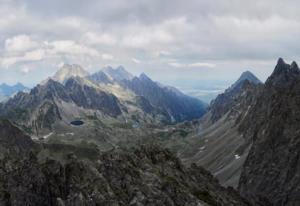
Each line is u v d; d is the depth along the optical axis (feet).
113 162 346.74
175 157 440.45
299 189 569.64
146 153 415.85
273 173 638.53
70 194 294.66
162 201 316.60
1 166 317.83
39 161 342.64
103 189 299.17
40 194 303.27
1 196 289.74
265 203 570.87
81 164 321.11
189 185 392.06
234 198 443.73
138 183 331.36
